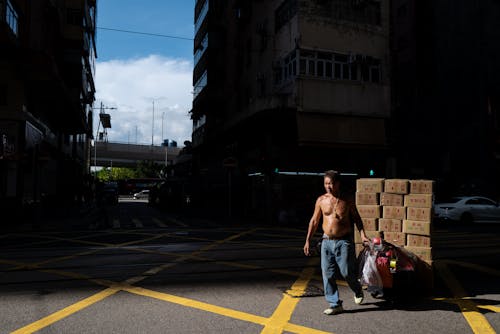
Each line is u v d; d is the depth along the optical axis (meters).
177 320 4.32
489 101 24.50
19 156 19.48
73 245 10.38
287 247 9.98
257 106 19.00
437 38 27.86
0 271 6.95
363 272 4.96
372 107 19.67
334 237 4.59
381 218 5.86
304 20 18.91
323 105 18.80
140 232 13.75
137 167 84.88
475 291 5.60
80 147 44.22
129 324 4.19
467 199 19.02
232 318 4.39
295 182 19.31
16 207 18.03
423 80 28.06
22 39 20.45
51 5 23.55
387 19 20.47
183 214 23.89
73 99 26.06
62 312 4.59
